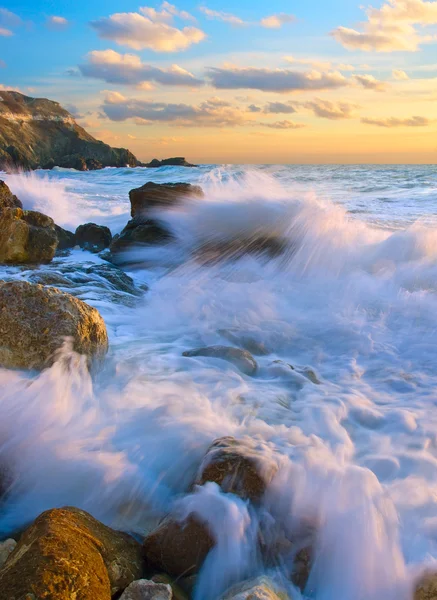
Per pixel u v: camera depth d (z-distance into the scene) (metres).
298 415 3.38
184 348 4.61
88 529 2.20
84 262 7.74
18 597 1.72
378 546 2.26
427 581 2.11
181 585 2.23
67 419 3.18
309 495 2.48
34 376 3.61
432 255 7.07
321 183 24.64
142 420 3.19
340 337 4.90
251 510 2.41
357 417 3.40
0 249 7.25
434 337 4.87
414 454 2.95
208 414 3.26
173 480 2.78
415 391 3.82
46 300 3.85
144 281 7.30
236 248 8.00
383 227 10.36
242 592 2.00
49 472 2.81
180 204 8.85
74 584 1.82
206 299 5.98
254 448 2.72
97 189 24.11
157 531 2.33
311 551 2.30
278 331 5.02
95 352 3.92
